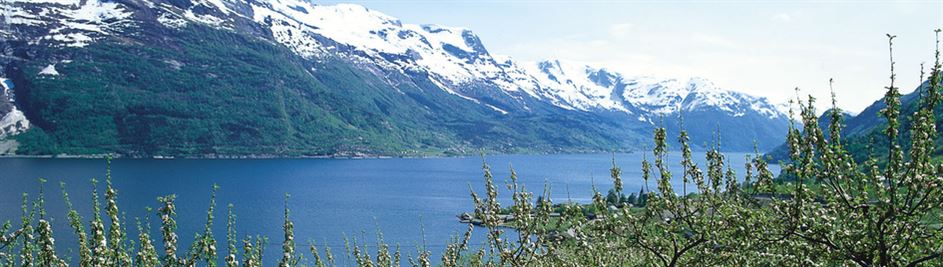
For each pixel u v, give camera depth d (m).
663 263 13.62
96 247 10.64
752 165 12.38
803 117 11.27
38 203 11.28
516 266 12.30
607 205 12.84
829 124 11.33
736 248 11.86
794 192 11.73
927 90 10.62
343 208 172.12
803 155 11.36
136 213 122.88
